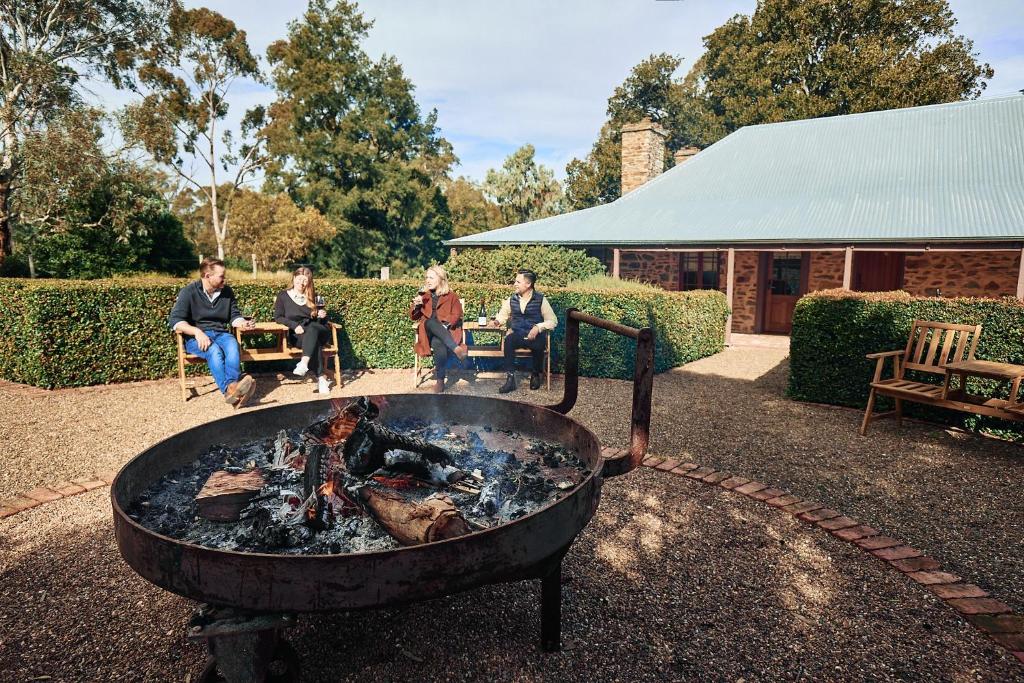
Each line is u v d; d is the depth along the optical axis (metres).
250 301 7.73
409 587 1.65
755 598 2.68
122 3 25.92
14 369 7.08
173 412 5.80
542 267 13.02
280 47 37.62
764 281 15.87
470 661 2.25
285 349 6.91
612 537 3.27
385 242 37.28
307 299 6.73
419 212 37.78
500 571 1.79
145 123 29.94
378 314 8.22
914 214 13.27
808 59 32.69
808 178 16.61
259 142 39.97
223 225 41.38
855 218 13.71
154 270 21.09
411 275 34.47
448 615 2.54
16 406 5.95
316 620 2.50
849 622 2.50
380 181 37.12
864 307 6.04
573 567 2.95
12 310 6.86
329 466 2.46
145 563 1.75
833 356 6.32
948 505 3.71
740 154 18.83
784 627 2.47
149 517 2.20
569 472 2.68
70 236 19.28
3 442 4.84
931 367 5.18
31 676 2.16
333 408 3.31
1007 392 5.14
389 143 38.72
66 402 6.12
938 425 5.52
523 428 3.25
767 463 4.50
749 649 2.33
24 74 21.19
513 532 1.80
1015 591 2.76
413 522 2.00
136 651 2.30
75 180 19.23
